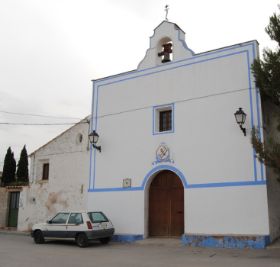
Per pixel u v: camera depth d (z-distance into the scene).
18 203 23.06
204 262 10.11
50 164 20.94
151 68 16.75
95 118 18.19
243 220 13.15
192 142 14.89
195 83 15.31
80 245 14.19
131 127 16.83
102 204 16.89
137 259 10.84
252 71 12.40
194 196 14.39
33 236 15.70
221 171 13.98
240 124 13.52
